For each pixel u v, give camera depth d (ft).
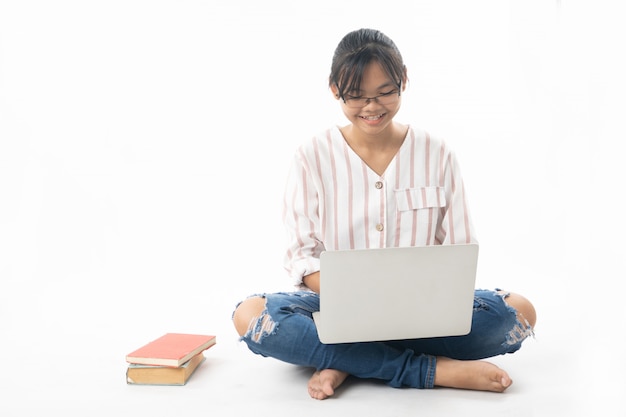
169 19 12.84
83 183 12.74
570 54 11.53
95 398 6.29
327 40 12.67
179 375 6.59
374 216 6.77
